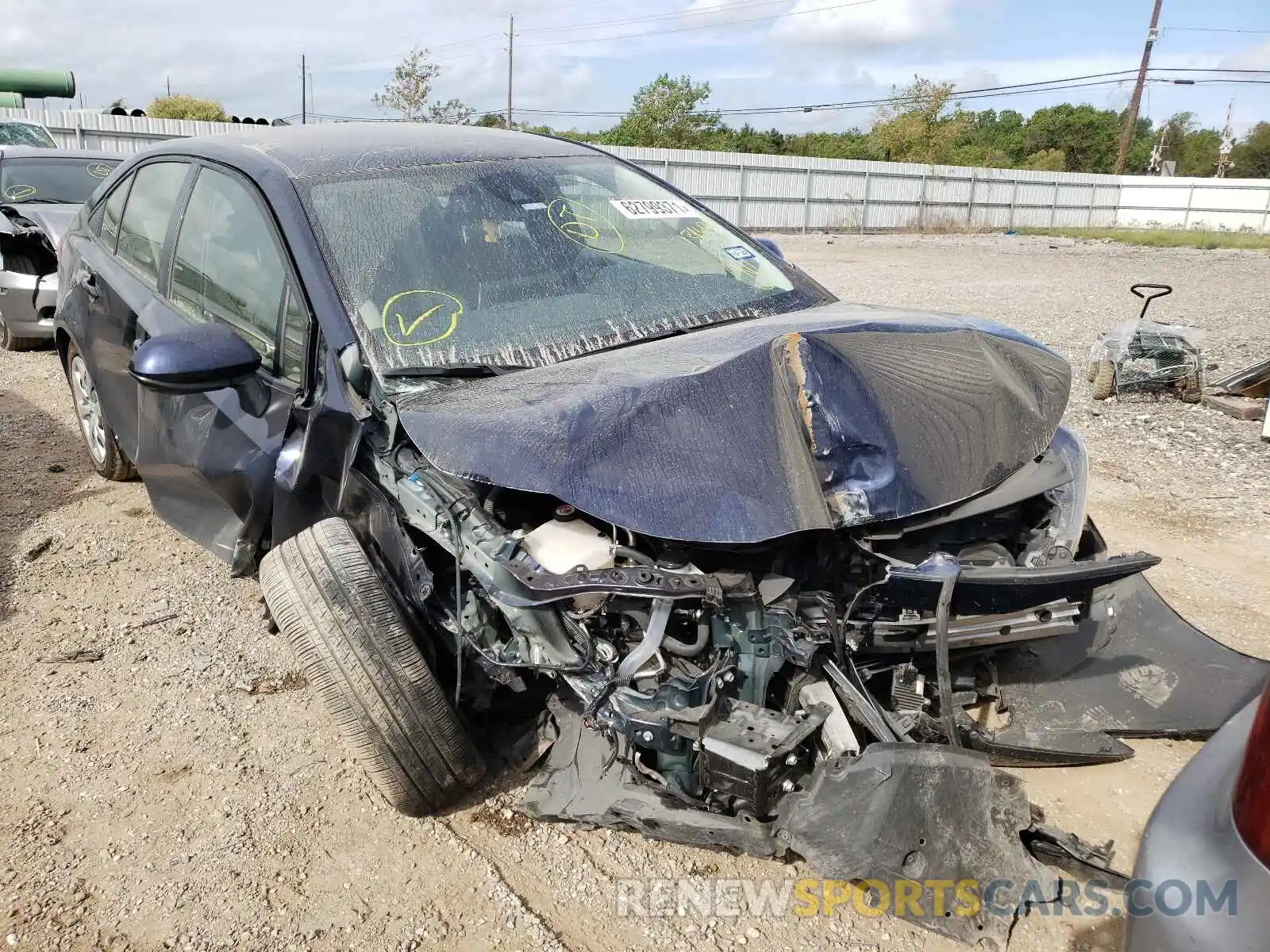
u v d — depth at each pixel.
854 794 2.08
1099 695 2.89
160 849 2.62
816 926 2.32
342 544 2.60
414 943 2.30
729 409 2.42
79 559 4.34
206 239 3.59
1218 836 1.49
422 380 2.76
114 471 5.12
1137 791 2.76
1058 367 3.04
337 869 2.54
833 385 2.47
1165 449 6.13
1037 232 35.72
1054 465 2.65
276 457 2.99
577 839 2.62
